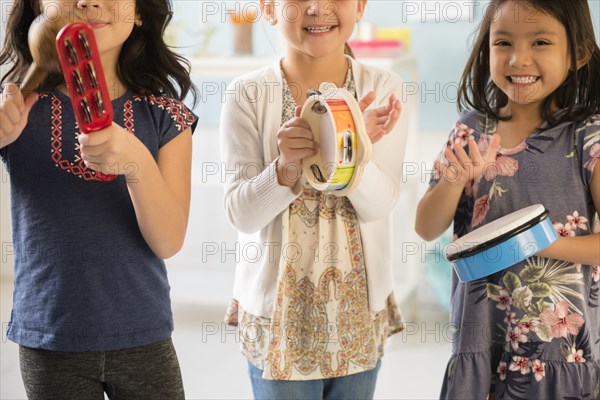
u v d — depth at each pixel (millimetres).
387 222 1280
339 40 1228
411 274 2488
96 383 1104
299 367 1261
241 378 2064
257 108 1265
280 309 1227
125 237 1090
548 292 1175
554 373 1178
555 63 1166
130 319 1088
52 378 1076
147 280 1107
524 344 1185
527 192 1201
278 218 1244
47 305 1068
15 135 948
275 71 1286
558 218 1188
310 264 1250
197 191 2881
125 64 1140
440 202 1222
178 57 1254
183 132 1154
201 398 1930
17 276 1097
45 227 1073
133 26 1124
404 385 2020
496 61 1196
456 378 1218
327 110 1086
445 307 2492
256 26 2680
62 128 1079
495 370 1222
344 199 1248
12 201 1096
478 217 1227
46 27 936
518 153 1213
